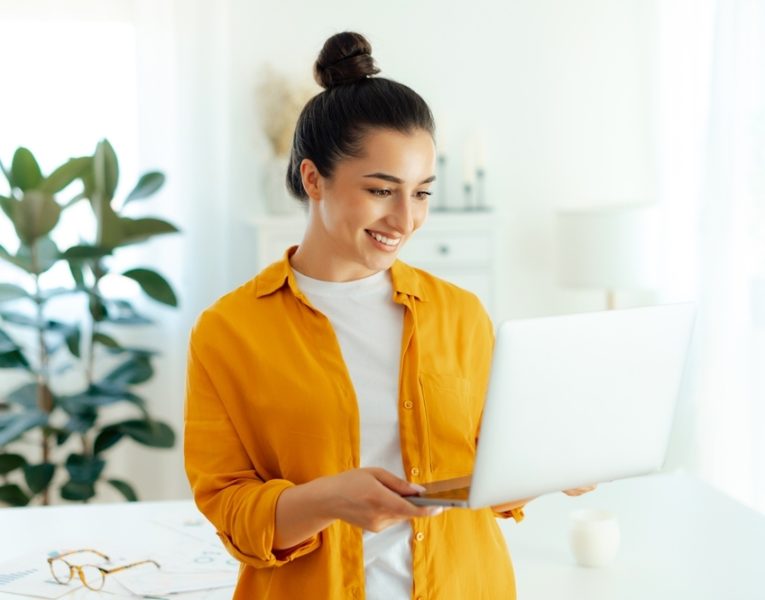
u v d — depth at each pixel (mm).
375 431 1387
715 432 3785
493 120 4500
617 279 3908
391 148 1316
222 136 4215
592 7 4516
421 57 4426
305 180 1420
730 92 3658
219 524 1359
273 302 1435
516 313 4602
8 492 3648
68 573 1856
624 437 1289
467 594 1402
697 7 4062
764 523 2023
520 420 1164
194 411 1425
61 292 3689
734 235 3697
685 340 1312
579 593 1698
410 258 4148
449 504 1160
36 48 4121
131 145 4203
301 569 1372
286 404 1365
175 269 4211
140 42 4113
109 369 4199
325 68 1404
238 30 4262
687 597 1669
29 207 3455
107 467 4242
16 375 4145
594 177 4582
